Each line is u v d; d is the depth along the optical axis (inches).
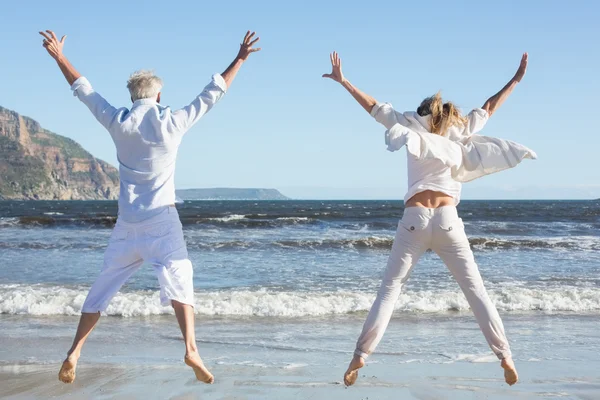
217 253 593.0
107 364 177.3
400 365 177.6
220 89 127.1
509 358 129.5
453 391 145.8
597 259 559.8
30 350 201.5
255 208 2765.7
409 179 131.6
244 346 212.2
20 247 628.7
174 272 122.6
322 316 285.0
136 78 128.0
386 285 132.4
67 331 240.8
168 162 125.2
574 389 148.1
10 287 359.3
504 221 1307.8
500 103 140.7
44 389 147.9
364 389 147.2
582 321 273.7
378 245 670.5
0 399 139.1
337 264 506.0
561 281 413.4
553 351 204.2
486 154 126.0
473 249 658.2
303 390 146.3
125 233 125.6
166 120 123.7
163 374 163.6
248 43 130.4
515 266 505.0
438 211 126.0
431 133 129.4
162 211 124.5
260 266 490.3
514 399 138.9
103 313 282.7
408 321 270.2
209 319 274.4
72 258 533.6
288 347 210.5
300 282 401.4
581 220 1360.7
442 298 315.3
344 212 1875.0
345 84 136.9
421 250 129.9
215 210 2405.3
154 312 286.0
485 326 129.4
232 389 147.0
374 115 136.6
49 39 131.1
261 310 291.0
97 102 127.6
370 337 132.3
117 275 128.7
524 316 288.7
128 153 124.4
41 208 2967.5
